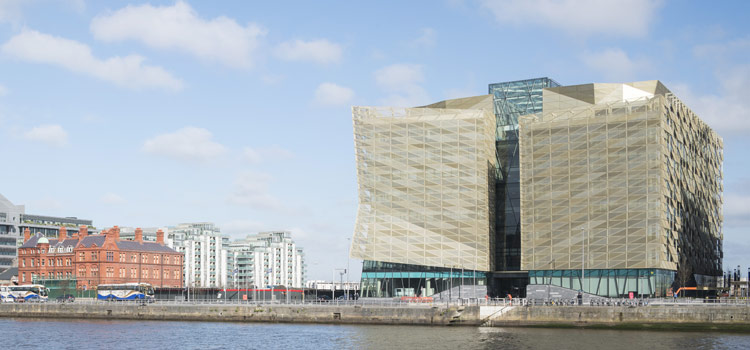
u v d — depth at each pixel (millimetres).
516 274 176000
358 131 177625
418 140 174500
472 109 176500
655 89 170250
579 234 158250
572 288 158750
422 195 173250
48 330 135500
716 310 116750
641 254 152500
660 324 118938
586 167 159000
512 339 110250
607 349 98312
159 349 107000
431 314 133125
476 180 170750
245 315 148750
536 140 164375
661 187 152750
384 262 177625
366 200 176250
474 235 170000
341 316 140125
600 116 158500
